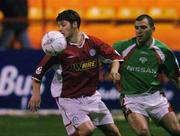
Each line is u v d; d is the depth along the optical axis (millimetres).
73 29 22641
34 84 22938
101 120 23594
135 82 25016
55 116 42938
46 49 22312
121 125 38812
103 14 60875
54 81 23406
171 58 25234
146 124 24312
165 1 62281
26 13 51844
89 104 23156
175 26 58375
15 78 43969
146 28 24547
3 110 43938
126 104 25016
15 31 49438
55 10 60594
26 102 43844
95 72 23266
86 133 22672
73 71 22891
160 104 24969
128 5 61906
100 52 23344
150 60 25000
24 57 44062
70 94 23109
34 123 39875
